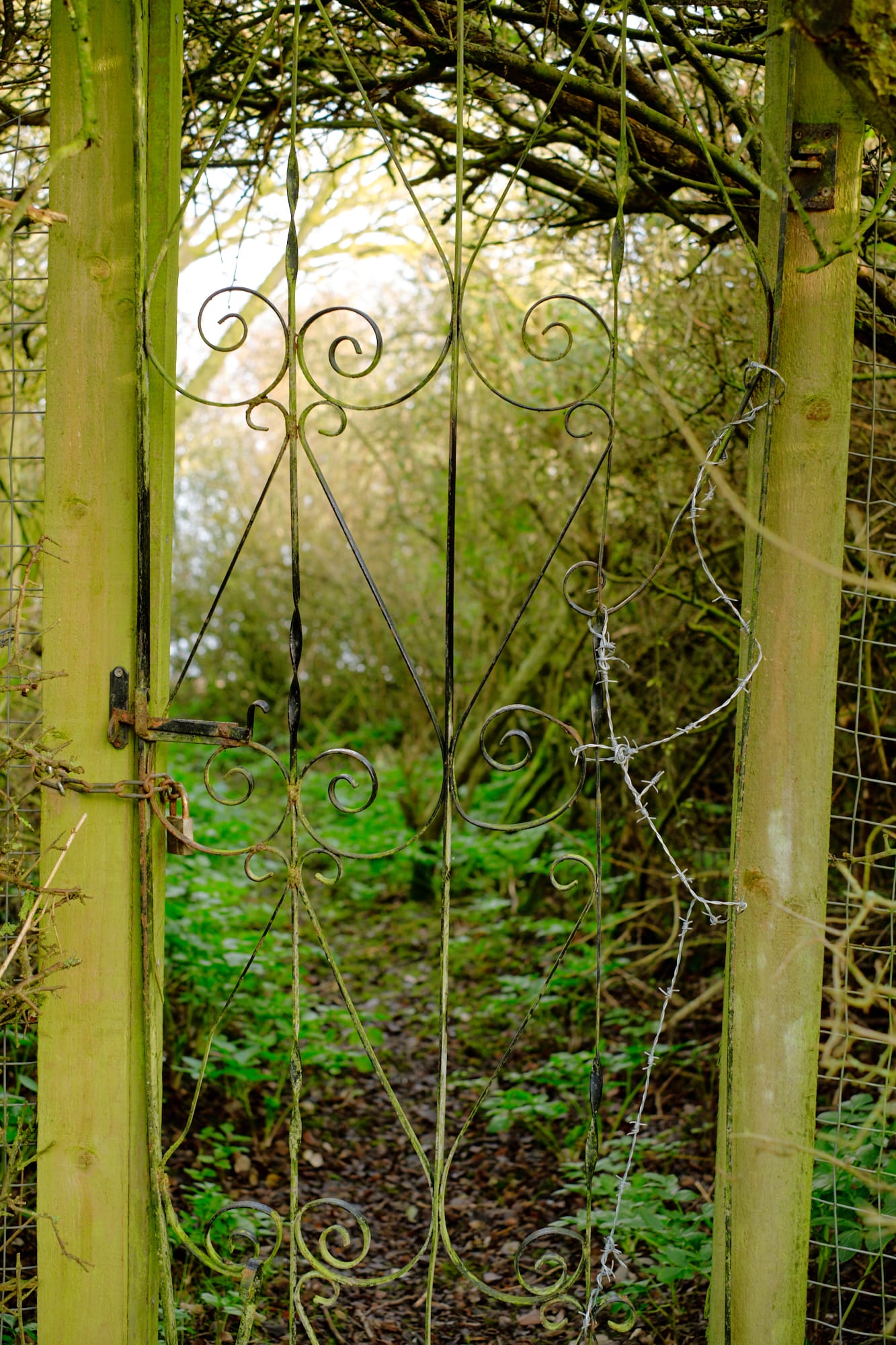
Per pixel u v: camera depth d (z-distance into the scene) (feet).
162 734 6.45
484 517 23.44
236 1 9.59
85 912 6.48
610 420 6.35
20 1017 6.88
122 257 6.39
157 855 6.66
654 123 8.27
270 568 34.19
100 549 6.45
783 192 6.13
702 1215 8.86
